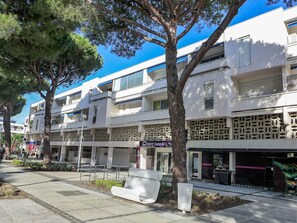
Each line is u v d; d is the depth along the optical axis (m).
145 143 22.70
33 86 23.06
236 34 17.50
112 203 7.81
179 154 8.99
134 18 12.17
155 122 22.39
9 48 9.48
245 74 16.77
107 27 11.75
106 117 27.62
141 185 8.85
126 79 27.47
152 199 8.04
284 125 14.41
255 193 12.09
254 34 16.55
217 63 17.72
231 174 15.98
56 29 9.41
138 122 24.08
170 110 9.43
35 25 8.59
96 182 11.62
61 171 17.89
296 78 14.52
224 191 12.52
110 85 31.20
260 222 6.42
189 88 18.98
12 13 8.88
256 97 15.69
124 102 26.64
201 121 18.72
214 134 17.77
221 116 16.69
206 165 18.50
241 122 16.50
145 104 24.28
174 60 9.89
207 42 8.62
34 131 48.81
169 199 8.36
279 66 15.09
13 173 14.73
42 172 16.28
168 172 21.45
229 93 16.84
